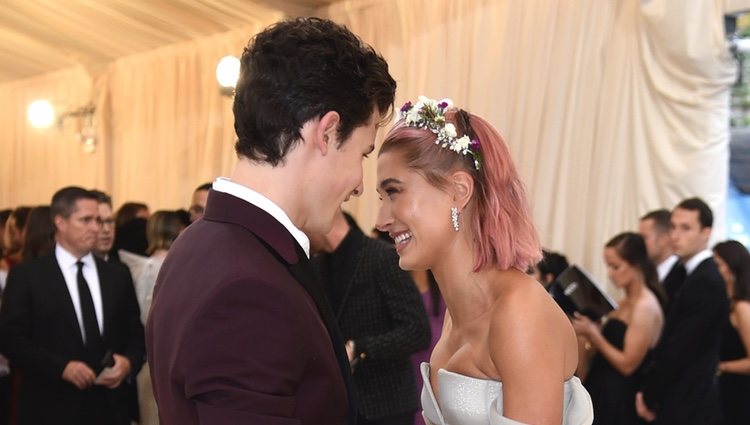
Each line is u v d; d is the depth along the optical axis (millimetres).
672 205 3768
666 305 3354
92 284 3219
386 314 2625
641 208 3885
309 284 1138
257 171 1126
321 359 1084
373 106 1166
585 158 4121
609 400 3146
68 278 3152
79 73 7504
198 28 6051
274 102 1089
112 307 3205
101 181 7305
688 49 3629
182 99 6434
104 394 3145
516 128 4387
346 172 1150
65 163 7824
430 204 1435
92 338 3111
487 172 1428
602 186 4027
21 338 3000
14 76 8219
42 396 3027
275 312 1014
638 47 3910
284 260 1100
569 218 4188
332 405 1104
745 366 3109
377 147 5152
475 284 1426
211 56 6133
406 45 4988
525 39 4367
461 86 4707
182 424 1001
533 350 1291
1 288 4234
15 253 4746
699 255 3465
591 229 4086
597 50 4074
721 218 3672
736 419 3146
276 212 1109
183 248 1120
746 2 3486
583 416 1399
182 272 1080
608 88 4031
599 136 4062
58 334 3043
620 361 3123
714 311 3012
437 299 3273
